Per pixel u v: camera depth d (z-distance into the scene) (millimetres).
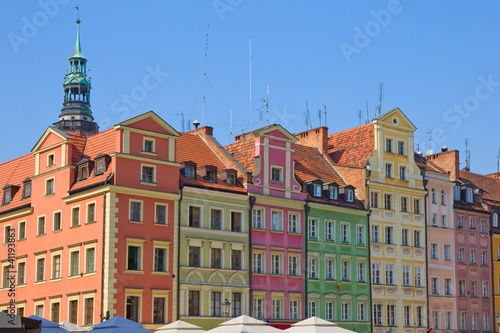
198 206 63688
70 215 62656
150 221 60625
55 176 65375
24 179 72062
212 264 63781
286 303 67562
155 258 60531
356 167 76375
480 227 86250
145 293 59250
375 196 76375
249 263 65812
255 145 69250
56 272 63500
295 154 76188
